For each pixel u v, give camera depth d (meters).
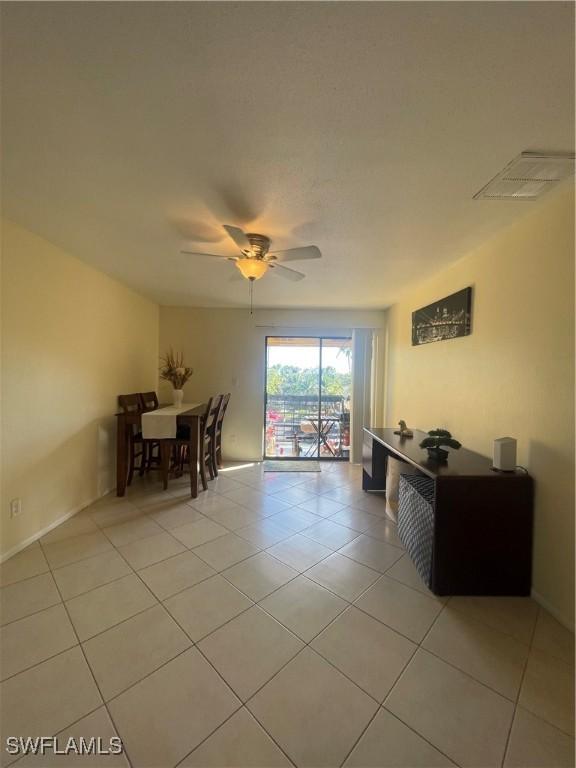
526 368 2.01
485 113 1.20
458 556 1.92
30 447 2.42
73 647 1.52
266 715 1.23
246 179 1.64
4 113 1.22
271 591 1.94
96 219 2.12
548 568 1.83
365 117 1.23
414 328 3.66
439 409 3.11
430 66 1.02
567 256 1.72
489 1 0.83
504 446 1.99
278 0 0.84
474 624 1.70
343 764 1.08
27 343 2.38
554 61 0.99
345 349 5.16
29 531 2.43
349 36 0.94
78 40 0.96
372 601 1.87
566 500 1.72
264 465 4.75
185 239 2.42
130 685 1.34
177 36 0.94
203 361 4.86
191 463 3.42
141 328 4.23
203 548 2.41
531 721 1.22
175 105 1.18
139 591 1.92
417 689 1.34
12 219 2.15
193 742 1.14
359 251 2.55
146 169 1.58
